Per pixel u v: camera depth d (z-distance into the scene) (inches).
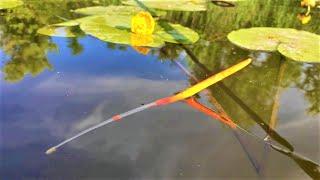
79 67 16.5
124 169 10.4
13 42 19.5
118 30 22.0
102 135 11.8
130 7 29.1
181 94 14.7
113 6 29.3
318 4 36.5
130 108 13.5
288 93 15.5
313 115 13.9
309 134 12.5
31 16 25.3
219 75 16.6
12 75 15.4
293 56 19.1
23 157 10.7
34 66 16.4
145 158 10.9
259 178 10.3
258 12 31.5
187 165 10.6
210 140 11.8
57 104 13.4
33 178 10.0
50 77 15.4
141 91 14.8
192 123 12.7
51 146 11.2
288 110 14.2
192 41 21.2
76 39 20.2
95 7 28.5
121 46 19.4
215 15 29.1
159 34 21.9
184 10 29.6
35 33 21.3
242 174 10.4
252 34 22.4
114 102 13.8
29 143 11.3
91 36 20.8
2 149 10.9
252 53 19.8
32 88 14.4
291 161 11.0
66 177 10.1
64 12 26.8
